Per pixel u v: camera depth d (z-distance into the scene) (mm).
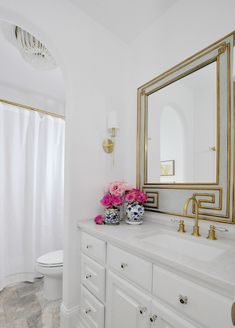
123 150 1832
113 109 1757
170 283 788
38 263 1775
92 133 1589
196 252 1076
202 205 1226
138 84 1756
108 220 1411
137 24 1646
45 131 2539
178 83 1417
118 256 1068
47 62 1800
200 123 1270
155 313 836
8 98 2438
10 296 1839
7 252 2131
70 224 1428
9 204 2178
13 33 1550
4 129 2201
